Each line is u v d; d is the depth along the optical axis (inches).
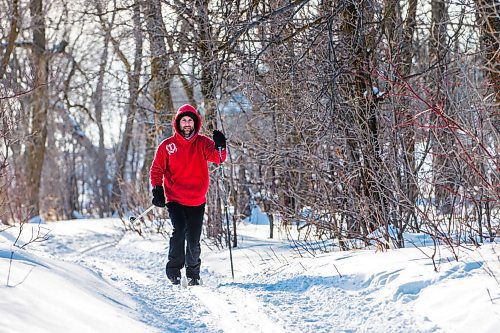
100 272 451.5
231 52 492.1
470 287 288.2
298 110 503.5
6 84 582.2
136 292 380.2
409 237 463.2
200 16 588.7
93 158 2089.1
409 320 281.0
